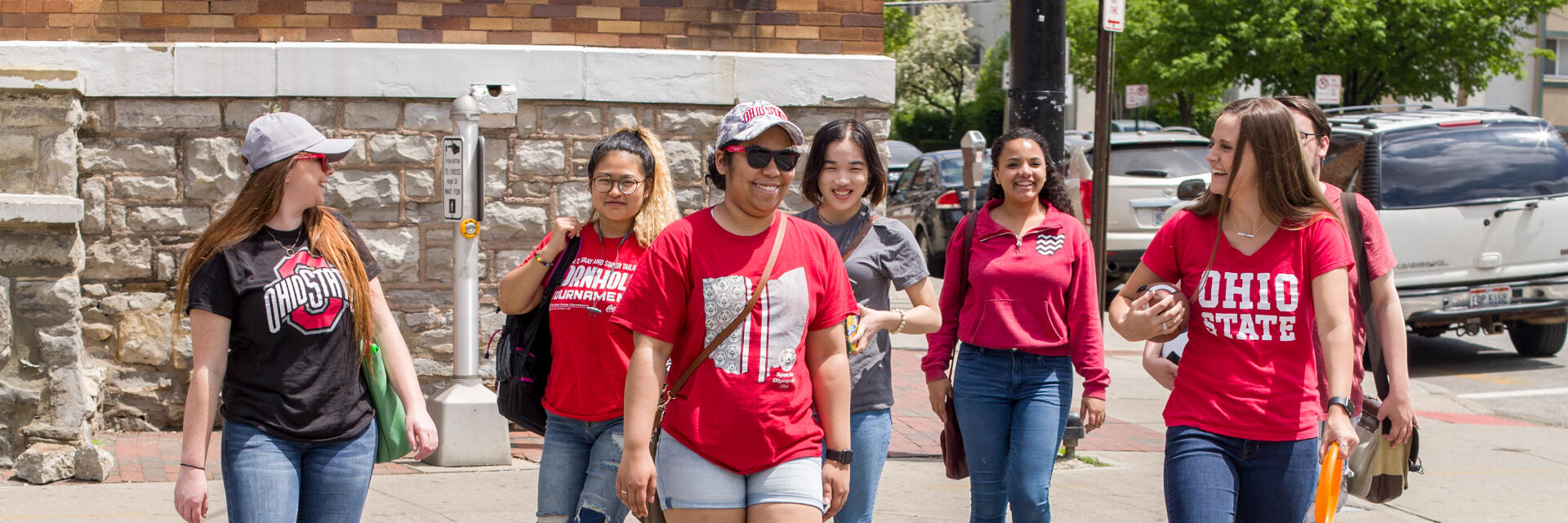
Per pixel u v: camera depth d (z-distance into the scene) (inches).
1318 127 150.6
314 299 132.7
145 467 251.8
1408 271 398.9
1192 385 138.9
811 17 293.4
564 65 282.0
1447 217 399.9
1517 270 404.8
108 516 213.5
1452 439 314.2
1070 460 277.1
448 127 283.6
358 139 281.3
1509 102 1368.1
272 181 133.0
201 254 132.5
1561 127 1391.5
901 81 2022.6
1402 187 399.9
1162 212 514.0
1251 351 135.9
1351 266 136.1
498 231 286.8
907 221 668.7
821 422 133.1
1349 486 150.2
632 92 285.0
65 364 245.6
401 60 278.1
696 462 126.7
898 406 341.1
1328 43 989.8
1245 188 136.3
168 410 284.7
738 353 125.8
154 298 281.4
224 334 131.4
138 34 277.6
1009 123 279.1
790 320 127.1
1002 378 178.7
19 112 260.8
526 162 285.9
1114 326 143.8
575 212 288.4
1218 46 1031.6
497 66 279.9
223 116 278.8
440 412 256.7
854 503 163.6
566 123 285.9
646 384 125.7
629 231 163.2
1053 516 229.6
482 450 257.0
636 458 125.1
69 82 260.1
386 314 144.3
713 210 129.7
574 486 162.1
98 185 276.7
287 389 132.0
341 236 138.3
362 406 138.3
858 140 164.4
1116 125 1401.3
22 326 244.2
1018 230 181.0
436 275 287.4
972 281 181.5
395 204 284.4
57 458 238.4
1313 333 137.6
